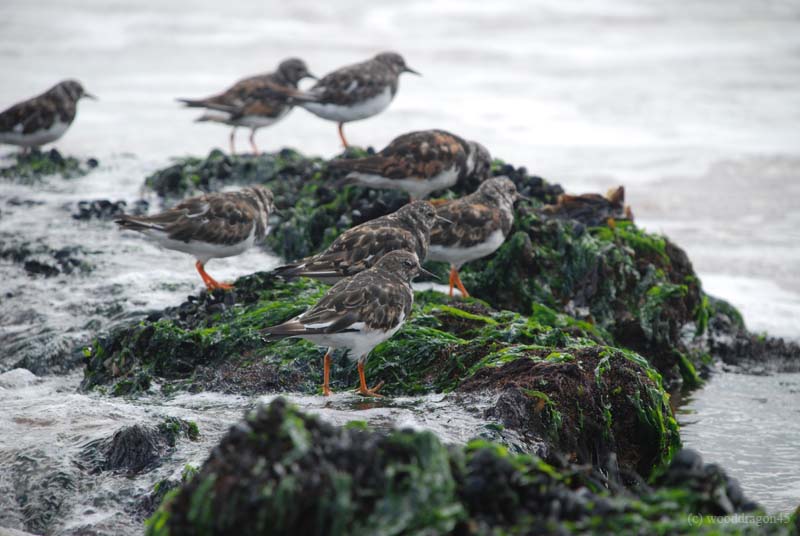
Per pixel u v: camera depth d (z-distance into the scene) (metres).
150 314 12.95
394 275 10.58
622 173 22.64
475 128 26.00
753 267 17.89
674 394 13.73
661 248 15.31
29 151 22.86
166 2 41.34
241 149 24.80
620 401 9.98
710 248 18.77
